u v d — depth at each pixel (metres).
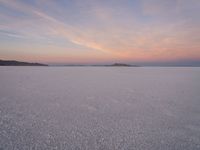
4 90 6.95
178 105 4.71
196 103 4.93
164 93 6.63
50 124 3.22
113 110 4.21
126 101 5.20
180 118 3.62
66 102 4.99
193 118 3.62
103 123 3.31
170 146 2.43
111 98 5.63
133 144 2.48
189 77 14.75
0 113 3.83
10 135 2.70
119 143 2.50
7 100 5.14
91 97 5.76
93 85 8.95
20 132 2.83
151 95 6.20
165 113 3.98
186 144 2.49
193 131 2.95
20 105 4.57
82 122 3.35
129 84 9.50
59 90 7.18
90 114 3.87
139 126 3.17
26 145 2.40
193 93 6.58
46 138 2.62
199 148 2.38
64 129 2.99
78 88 7.82
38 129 2.97
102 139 2.62
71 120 3.46
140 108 4.41
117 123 3.32
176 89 7.66
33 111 4.04
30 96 5.80
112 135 2.77
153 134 2.82
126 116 3.75
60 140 2.57
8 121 3.34
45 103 4.83
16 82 9.87
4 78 12.41
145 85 9.08
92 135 2.76
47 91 6.89
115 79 12.69
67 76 15.43
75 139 2.61
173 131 2.95
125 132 2.90
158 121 3.44
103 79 12.65
